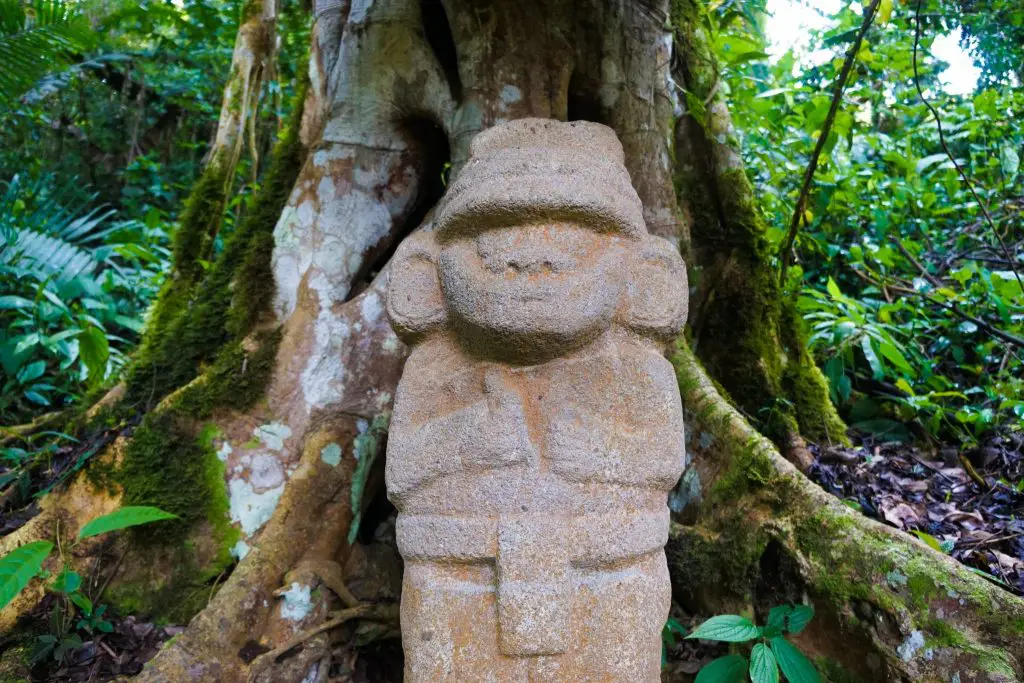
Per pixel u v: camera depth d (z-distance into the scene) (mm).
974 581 2008
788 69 5109
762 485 2582
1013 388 3367
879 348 3709
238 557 2869
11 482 3111
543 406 1925
